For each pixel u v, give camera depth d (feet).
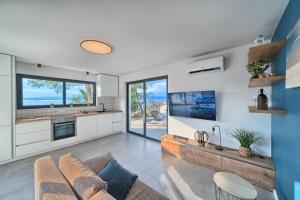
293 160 4.44
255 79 5.68
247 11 5.14
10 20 5.48
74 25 5.93
